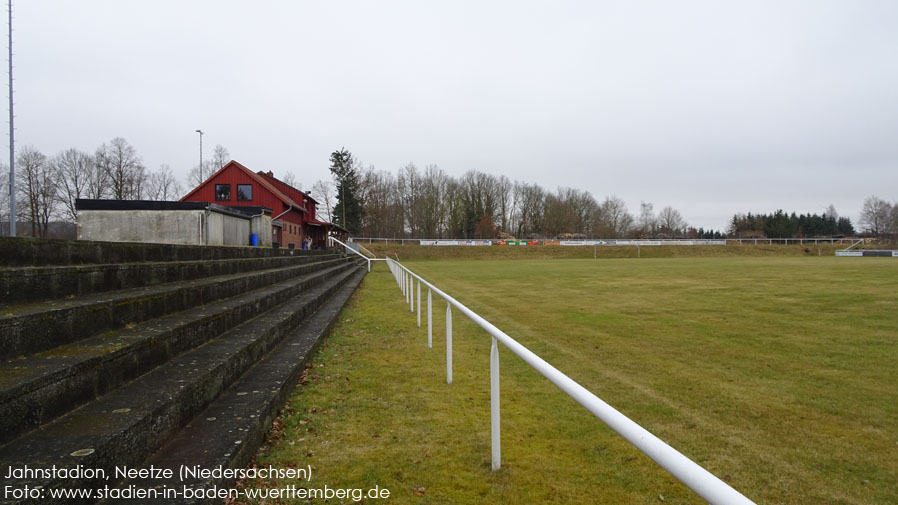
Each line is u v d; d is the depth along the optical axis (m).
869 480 2.86
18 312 2.83
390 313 9.95
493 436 2.92
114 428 2.29
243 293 7.00
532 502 2.56
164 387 2.98
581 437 3.47
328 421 3.72
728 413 3.99
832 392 4.54
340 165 61.12
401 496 2.60
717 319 8.84
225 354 3.95
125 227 13.76
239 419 3.11
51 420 2.37
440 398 4.33
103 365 2.82
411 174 81.06
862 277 18.48
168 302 4.52
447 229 79.31
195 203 13.87
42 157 45.00
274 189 30.73
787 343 6.73
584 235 88.44
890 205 86.44
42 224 45.31
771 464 3.07
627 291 14.30
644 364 5.66
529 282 18.47
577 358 5.97
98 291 4.13
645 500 2.60
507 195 87.75
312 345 5.77
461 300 12.45
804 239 68.94
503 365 5.61
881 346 6.49
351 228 61.81
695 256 56.91
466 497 2.61
